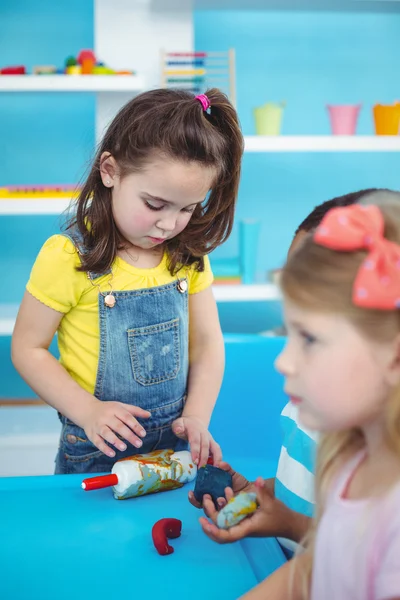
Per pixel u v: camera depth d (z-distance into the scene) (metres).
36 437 2.20
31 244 2.65
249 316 2.74
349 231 0.55
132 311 1.24
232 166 1.22
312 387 0.57
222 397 1.50
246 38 2.66
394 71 2.74
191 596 0.76
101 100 2.26
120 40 2.32
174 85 2.28
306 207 2.75
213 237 1.29
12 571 0.80
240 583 0.78
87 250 1.18
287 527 0.81
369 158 2.75
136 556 0.84
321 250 0.57
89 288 1.21
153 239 1.17
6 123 2.62
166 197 1.11
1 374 2.65
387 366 0.56
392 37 2.72
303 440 0.87
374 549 0.55
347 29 2.70
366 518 0.57
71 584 0.78
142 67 2.33
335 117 2.33
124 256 1.24
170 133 1.08
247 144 2.26
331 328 0.56
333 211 0.58
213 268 2.38
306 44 2.69
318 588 0.62
